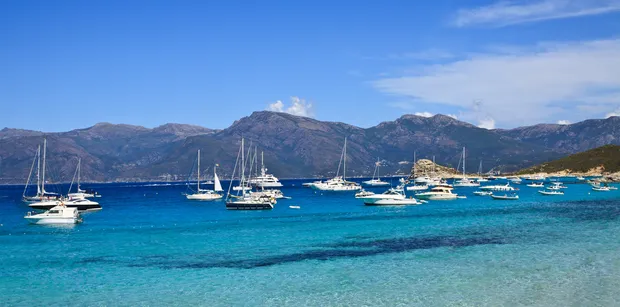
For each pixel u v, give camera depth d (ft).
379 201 383.24
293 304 105.70
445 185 631.15
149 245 187.62
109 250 177.06
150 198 649.20
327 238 197.36
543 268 132.77
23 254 170.50
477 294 109.70
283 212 339.16
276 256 159.84
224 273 136.05
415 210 338.75
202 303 108.17
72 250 178.09
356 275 130.00
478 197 496.64
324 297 110.22
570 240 177.99
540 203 392.27
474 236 193.88
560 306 100.53
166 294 115.55
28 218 268.00
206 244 187.73
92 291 119.14
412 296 109.40
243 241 194.08
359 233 210.59
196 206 441.68
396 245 175.83
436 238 190.80
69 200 410.11
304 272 135.03
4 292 118.93
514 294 109.09
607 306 100.27
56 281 129.39
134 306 106.73
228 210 357.61
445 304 103.19
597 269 130.41
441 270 133.18
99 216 335.88
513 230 210.18
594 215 274.77
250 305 105.91
